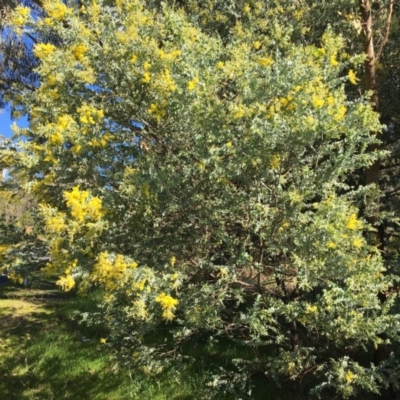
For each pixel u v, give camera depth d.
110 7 4.51
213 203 3.50
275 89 3.39
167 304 3.05
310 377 3.93
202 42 3.85
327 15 5.11
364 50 4.23
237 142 3.36
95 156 3.74
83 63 3.86
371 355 3.98
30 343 5.51
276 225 3.38
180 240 3.64
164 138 3.88
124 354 3.89
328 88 3.72
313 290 3.96
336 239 3.07
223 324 4.01
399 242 4.74
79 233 3.30
